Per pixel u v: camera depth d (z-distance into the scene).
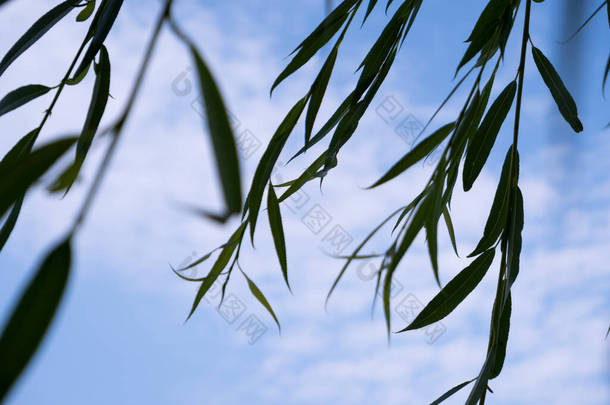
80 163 0.95
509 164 1.40
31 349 0.62
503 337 1.39
